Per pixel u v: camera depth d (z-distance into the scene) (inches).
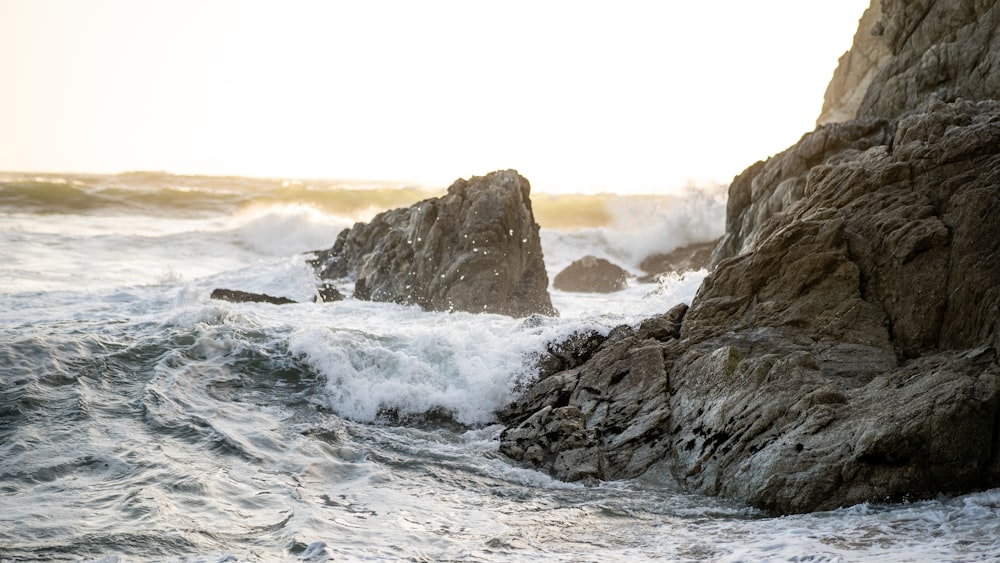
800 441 397.4
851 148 707.4
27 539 327.6
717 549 338.0
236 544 336.2
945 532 335.9
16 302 767.7
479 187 877.8
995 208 460.1
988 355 423.5
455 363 550.6
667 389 478.0
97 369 518.6
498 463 458.0
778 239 513.0
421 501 401.1
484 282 802.8
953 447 374.6
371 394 525.7
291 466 431.2
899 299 472.7
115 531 338.0
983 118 514.6
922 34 773.9
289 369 546.6
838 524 354.3
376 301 846.5
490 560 328.8
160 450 430.0
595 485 433.4
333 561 316.5
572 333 562.6
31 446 424.8
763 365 443.8
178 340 564.7
